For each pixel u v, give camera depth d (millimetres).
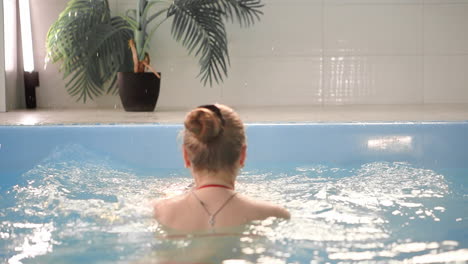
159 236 1571
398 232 1683
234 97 5793
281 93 5801
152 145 3404
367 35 5746
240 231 1575
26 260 1470
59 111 5238
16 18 5594
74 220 1815
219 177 1670
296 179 2637
